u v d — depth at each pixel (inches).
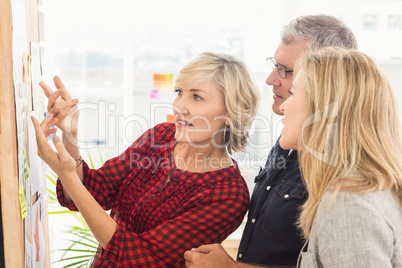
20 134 47.3
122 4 142.7
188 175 61.3
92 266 66.4
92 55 142.6
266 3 144.8
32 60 56.5
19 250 44.8
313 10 145.0
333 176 42.1
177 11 145.4
